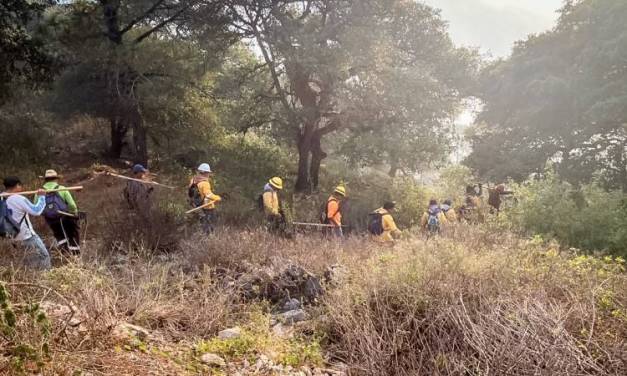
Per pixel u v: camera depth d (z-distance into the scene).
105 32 14.42
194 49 15.45
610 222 8.54
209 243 5.98
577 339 3.43
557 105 18.72
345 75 15.09
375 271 4.58
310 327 4.25
